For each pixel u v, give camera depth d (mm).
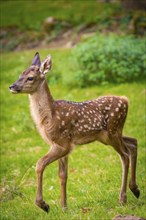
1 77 22109
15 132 16141
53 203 10023
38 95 8781
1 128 16562
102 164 12523
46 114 8758
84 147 14086
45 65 8836
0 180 12586
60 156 8766
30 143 15031
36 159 13562
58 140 8750
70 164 12922
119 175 11453
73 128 8844
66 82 19766
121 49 19422
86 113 8961
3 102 19141
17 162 13555
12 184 12094
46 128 8766
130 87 18422
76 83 19688
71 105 8945
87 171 12352
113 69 19031
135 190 9328
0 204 10602
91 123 8953
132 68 19094
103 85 19109
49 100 8820
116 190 10258
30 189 11578
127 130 14766
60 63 21375
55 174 12438
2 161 13711
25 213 9336
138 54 19547
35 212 9312
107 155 13281
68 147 8820
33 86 8742
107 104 9172
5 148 14859
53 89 19641
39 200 8477
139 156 12594
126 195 9297
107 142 9203
